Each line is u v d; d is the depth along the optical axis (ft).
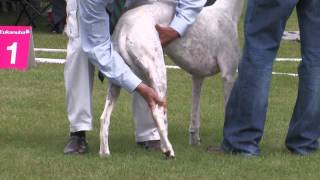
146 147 35.04
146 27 31.07
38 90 50.96
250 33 31.68
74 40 32.32
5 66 57.11
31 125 40.01
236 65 33.45
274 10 31.07
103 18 30.66
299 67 32.71
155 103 30.83
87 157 32.35
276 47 31.78
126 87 30.71
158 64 30.89
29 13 101.76
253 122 32.58
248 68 31.76
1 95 48.83
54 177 28.78
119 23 31.58
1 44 56.95
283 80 56.59
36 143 35.65
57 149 34.22
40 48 72.74
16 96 48.62
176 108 45.73
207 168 30.40
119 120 42.04
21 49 57.11
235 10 33.53
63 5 86.17
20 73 56.90
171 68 61.77
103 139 32.27
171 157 31.89
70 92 32.71
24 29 57.11
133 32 30.91
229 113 32.96
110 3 31.09
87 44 31.12
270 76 31.91
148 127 34.99
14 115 42.63
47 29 90.22
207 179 28.71
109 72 30.78
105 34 30.94
